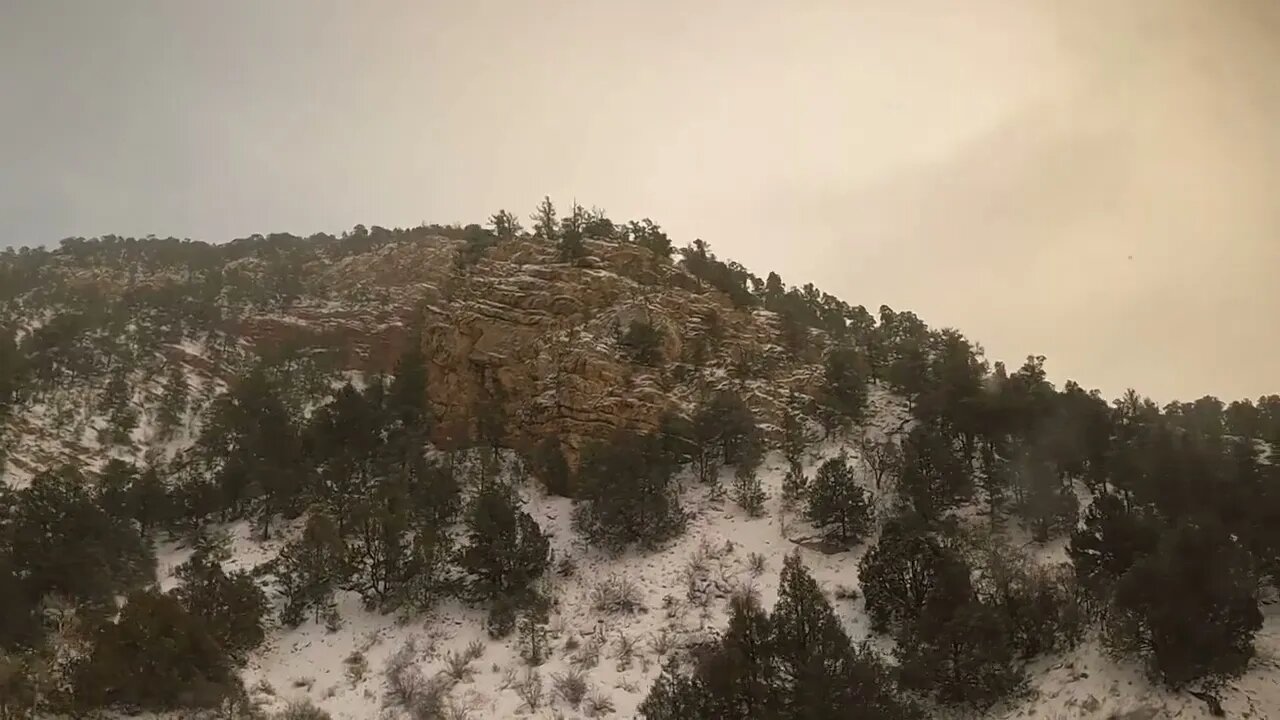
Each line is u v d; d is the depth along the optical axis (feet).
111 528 139.85
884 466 148.46
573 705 104.68
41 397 210.79
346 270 371.35
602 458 161.17
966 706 90.43
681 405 187.42
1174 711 81.35
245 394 213.05
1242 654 83.15
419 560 132.05
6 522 140.36
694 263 243.81
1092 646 95.04
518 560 131.95
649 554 141.69
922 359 194.29
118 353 247.70
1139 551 99.96
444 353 210.38
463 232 412.57
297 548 138.41
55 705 94.68
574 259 223.92
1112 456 136.87
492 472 173.99
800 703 81.56
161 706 100.01
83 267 364.17
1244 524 105.19
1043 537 126.62
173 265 369.50
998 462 142.72
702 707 85.66
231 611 120.37
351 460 168.96
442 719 103.71
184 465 195.93
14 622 108.37
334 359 278.46
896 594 107.55
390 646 122.83
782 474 166.50
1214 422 180.34
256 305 319.88
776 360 212.84
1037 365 174.60
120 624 103.86
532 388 193.57
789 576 111.24
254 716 103.40
